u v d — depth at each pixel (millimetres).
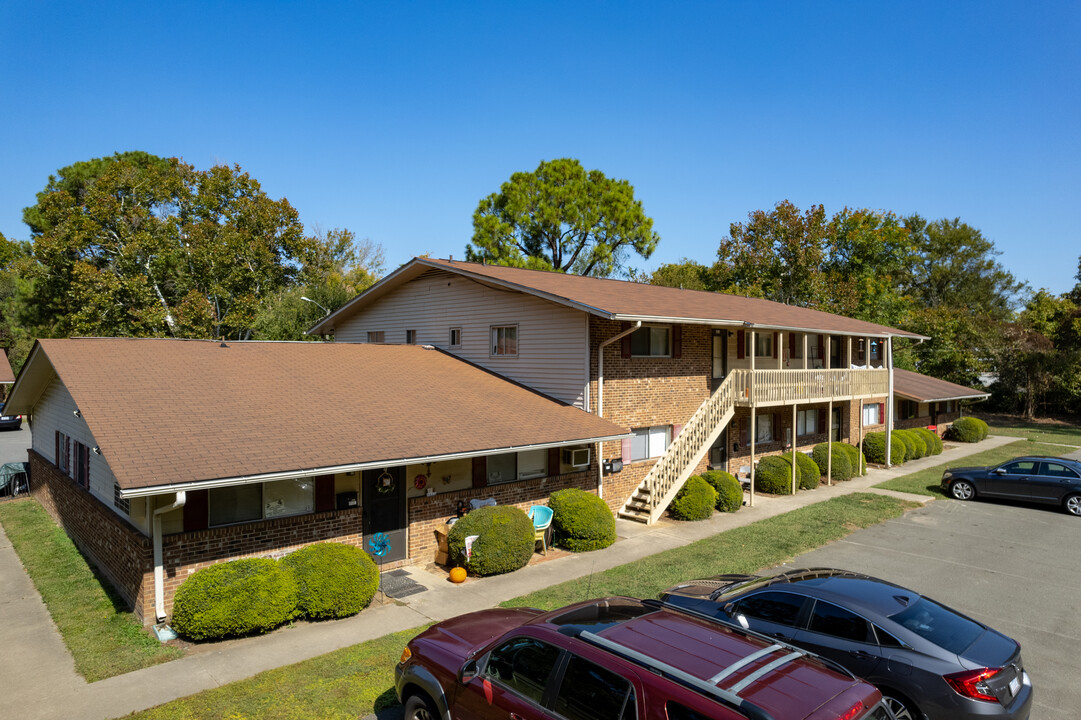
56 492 16125
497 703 5402
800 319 24141
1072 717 7363
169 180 38875
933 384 35750
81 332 34406
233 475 9602
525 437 14055
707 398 20703
